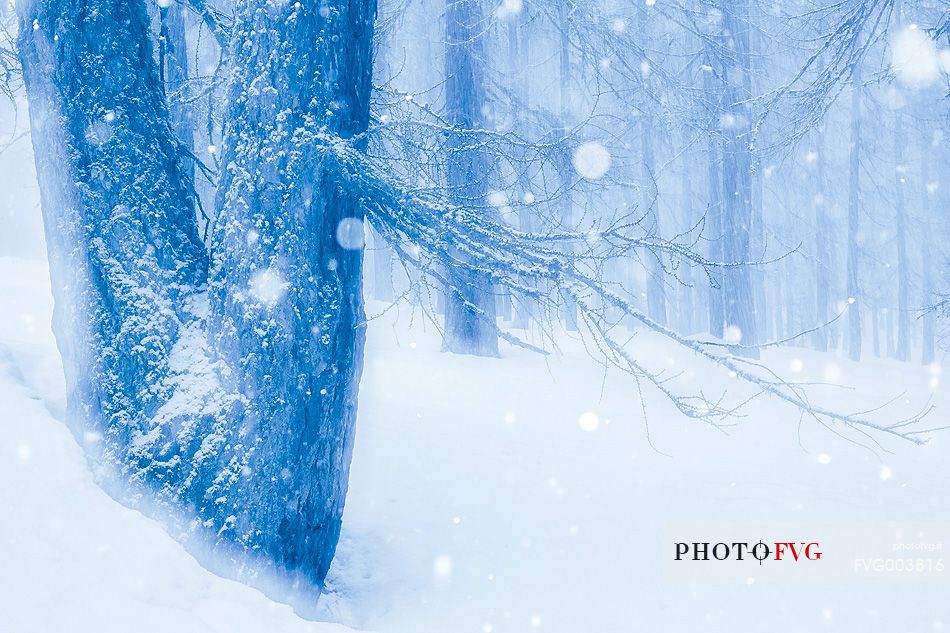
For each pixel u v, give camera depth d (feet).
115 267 14.48
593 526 22.26
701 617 17.30
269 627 10.71
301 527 14.69
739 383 43.14
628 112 49.90
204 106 22.11
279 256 14.43
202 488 14.03
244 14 15.20
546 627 16.79
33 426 13.69
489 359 41.68
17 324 30.25
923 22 44.32
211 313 14.92
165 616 10.25
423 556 19.95
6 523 11.28
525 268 14.64
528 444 28.30
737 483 26.11
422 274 15.70
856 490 25.88
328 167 14.62
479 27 44.91
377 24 27.17
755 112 54.54
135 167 14.97
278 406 14.25
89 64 14.70
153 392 14.30
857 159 80.64
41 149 14.76
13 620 9.51
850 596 18.29
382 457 25.61
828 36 32.30
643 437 30.71
